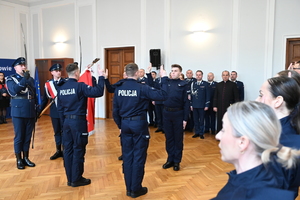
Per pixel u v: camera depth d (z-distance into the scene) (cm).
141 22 709
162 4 678
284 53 555
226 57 611
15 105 358
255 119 78
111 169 364
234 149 82
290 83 123
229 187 80
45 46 887
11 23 855
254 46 577
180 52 666
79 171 305
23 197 279
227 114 85
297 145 104
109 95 800
